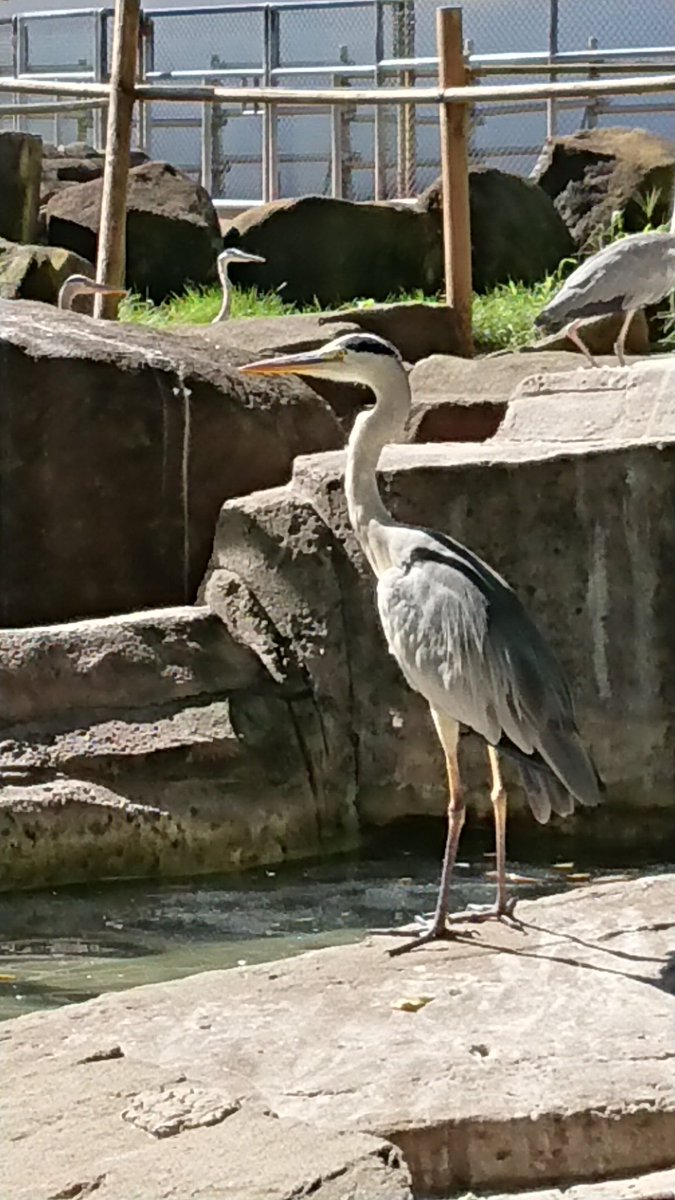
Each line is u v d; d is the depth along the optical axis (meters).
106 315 17.73
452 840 7.18
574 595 10.25
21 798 9.40
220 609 10.76
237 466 12.48
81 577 12.19
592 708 10.22
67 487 12.12
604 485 10.23
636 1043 5.85
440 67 17.44
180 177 23.92
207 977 6.61
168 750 9.84
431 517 10.20
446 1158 5.31
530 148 26.78
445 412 14.96
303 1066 5.70
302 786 10.05
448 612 7.15
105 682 10.05
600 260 14.76
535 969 6.61
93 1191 4.79
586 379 12.70
